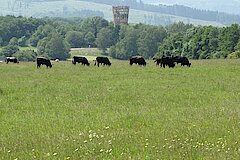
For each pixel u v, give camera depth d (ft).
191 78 139.33
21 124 67.87
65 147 50.21
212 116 70.49
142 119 69.87
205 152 46.29
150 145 50.16
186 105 87.20
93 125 65.41
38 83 128.16
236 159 43.39
